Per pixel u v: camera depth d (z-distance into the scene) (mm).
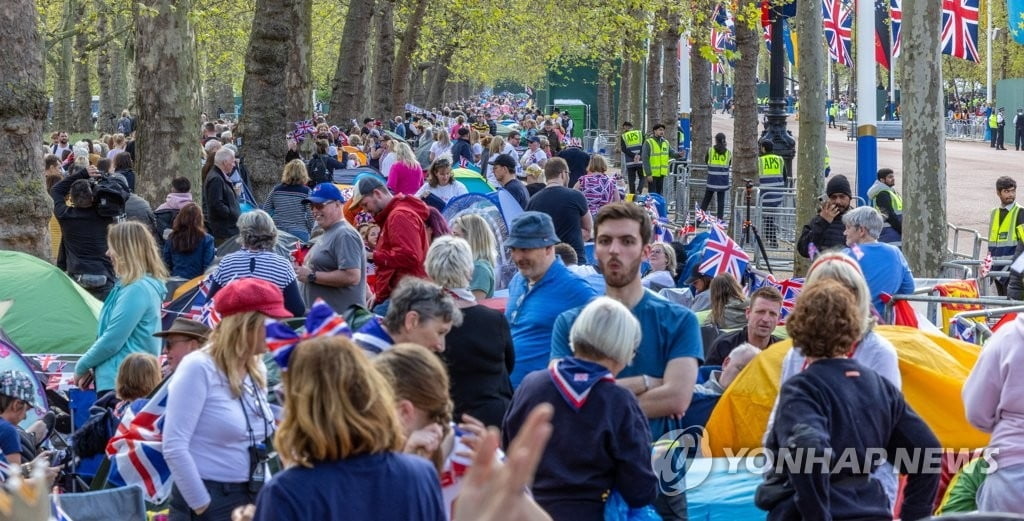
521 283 9211
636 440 6539
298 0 37531
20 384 9211
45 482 3629
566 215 16594
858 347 7133
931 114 18719
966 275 17844
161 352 12016
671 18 37656
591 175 24906
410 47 63156
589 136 74250
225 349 7219
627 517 6586
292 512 4438
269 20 28141
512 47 84375
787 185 32625
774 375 8047
